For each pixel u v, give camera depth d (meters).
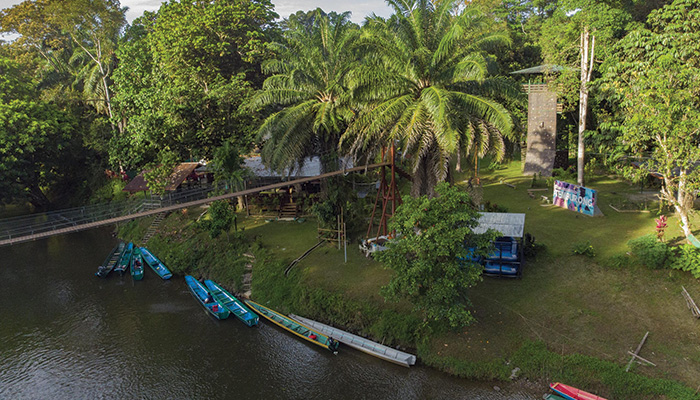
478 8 25.86
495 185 46.50
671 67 26.20
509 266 26.27
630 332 20.88
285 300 28.36
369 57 28.48
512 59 59.56
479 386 20.03
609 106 44.56
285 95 36.22
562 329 21.61
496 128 26.44
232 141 42.12
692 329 20.50
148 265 38.03
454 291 20.47
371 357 22.94
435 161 27.27
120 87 50.19
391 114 25.83
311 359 23.47
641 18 42.91
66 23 58.53
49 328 28.16
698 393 17.16
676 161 25.73
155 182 42.97
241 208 45.28
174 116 41.56
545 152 48.38
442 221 20.72
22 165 52.16
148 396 21.55
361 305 25.39
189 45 46.19
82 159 63.12
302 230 37.66
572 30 41.84
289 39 38.16
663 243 24.81
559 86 43.56
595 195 33.25
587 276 25.31
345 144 34.50
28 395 21.94
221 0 49.78
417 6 27.11
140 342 26.09
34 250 44.69
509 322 22.56
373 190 45.06
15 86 53.53
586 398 17.97
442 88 26.34
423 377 21.11
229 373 22.86
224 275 33.06
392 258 21.42
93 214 33.94
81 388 22.31
